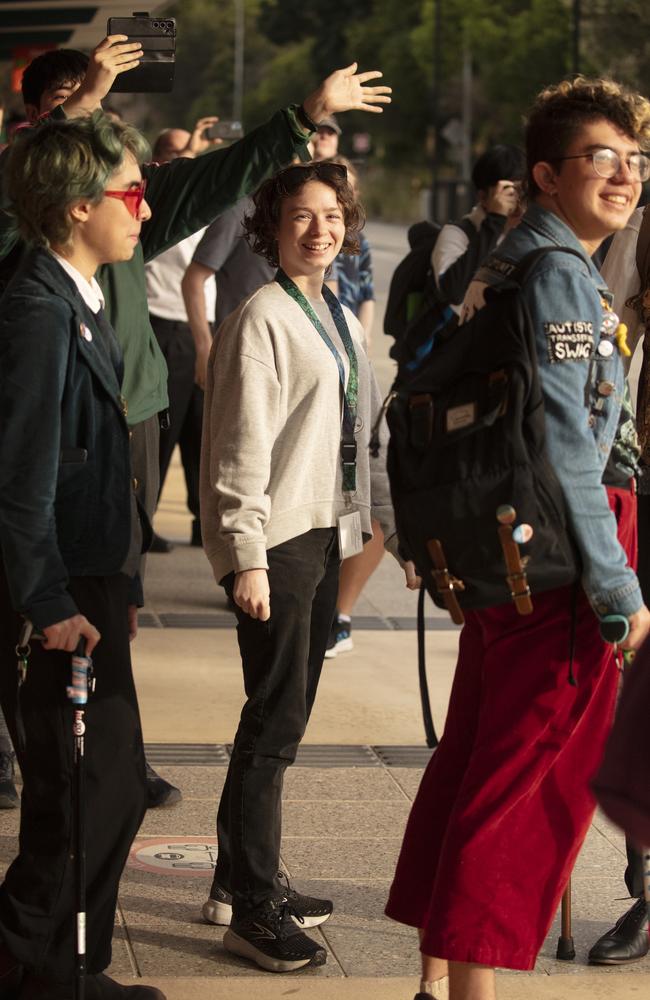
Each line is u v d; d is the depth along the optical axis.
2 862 5.95
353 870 5.99
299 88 128.25
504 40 83.88
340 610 9.14
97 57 5.92
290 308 5.25
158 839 6.29
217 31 144.00
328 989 5.05
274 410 5.18
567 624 4.38
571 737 4.40
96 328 4.58
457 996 4.40
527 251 4.43
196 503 11.64
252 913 5.19
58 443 4.39
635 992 5.09
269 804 5.23
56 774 4.57
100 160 4.50
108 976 4.90
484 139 91.25
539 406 4.26
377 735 7.68
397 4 106.69
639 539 5.47
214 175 6.19
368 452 5.52
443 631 9.80
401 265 9.35
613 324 4.37
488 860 4.35
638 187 4.49
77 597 4.55
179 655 8.94
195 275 9.70
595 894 5.86
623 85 4.61
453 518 4.28
